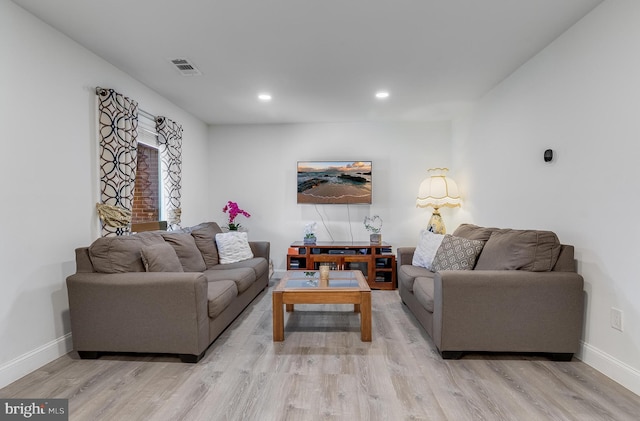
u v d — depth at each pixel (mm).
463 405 1713
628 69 1864
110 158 2684
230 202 4617
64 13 2105
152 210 3568
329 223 4852
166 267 2498
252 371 2076
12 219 1996
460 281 2170
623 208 1896
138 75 3098
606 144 2010
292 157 4871
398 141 4785
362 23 2230
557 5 2049
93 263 2270
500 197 3297
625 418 1607
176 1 1978
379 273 4367
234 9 2066
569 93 2320
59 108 2328
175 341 2174
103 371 2076
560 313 2145
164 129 3559
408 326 2883
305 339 2592
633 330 1840
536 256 2217
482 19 2189
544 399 1766
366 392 1835
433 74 3088
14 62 2008
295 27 2281
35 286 2137
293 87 3410
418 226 4781
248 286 3193
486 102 3598
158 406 1707
